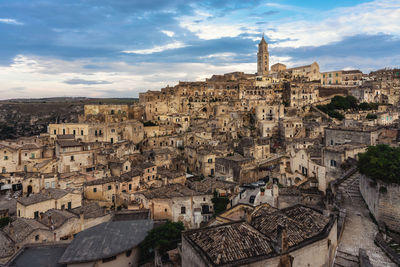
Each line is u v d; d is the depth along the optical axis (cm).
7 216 7506
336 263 3494
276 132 15175
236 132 15562
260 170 9462
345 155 5972
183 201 6719
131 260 4891
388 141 6575
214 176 10012
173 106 19438
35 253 4709
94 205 6681
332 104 18275
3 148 10400
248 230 3200
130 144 12506
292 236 3175
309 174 6919
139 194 7162
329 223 3550
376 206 4259
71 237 5631
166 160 11312
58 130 12862
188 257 3145
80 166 10238
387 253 3528
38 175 8788
